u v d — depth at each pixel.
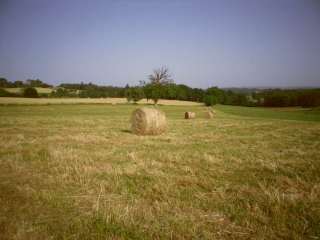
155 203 5.28
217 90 91.00
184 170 7.89
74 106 64.44
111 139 14.18
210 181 6.82
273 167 8.23
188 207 5.15
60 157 9.27
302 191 6.04
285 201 5.35
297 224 4.39
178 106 77.25
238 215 4.79
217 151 10.98
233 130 19.77
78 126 21.28
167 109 62.88
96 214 4.82
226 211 5.00
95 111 48.19
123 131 18.34
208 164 8.70
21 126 20.48
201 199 5.56
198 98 97.50
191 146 12.24
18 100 74.06
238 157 9.82
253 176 7.28
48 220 4.62
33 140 13.20
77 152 10.28
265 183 6.61
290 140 14.52
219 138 15.22
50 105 64.94
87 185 6.40
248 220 4.59
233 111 57.72
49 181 6.67
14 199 5.48
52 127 20.08
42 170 7.69
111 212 4.88
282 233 4.14
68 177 7.02
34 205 5.23
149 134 16.66
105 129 19.41
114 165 8.33
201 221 4.60
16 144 11.88
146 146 12.10
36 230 4.28
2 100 71.56
